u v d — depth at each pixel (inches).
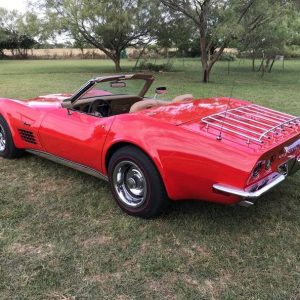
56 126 167.0
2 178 181.2
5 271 112.0
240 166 114.7
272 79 807.1
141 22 1003.9
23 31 990.4
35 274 110.8
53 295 102.3
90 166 159.0
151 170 131.9
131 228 136.6
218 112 148.7
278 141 125.7
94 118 155.8
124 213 146.9
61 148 167.3
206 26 719.7
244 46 844.0
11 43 2026.3
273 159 127.8
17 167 195.0
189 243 127.6
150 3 905.5
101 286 106.0
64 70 1070.4
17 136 191.9
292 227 138.7
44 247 124.6
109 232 134.1
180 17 971.3
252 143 122.3
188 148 123.3
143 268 114.0
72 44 1126.4
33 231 134.1
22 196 161.9
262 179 124.1
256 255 121.0
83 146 154.7
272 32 823.1
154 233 133.3
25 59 1991.9
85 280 108.5
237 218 144.1
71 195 163.2
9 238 129.3
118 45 1053.8
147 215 139.4
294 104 420.8
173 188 129.5
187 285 106.6
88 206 152.9
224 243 127.6
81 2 922.1
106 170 151.7
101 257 119.3
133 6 954.1
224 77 856.9
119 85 175.8
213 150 119.9
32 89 554.9
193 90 575.2
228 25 653.9
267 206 154.6
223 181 118.2
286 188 173.0
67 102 165.0
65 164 174.2
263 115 150.8
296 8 733.9
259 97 489.4
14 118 189.6
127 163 138.8
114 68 1193.4
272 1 695.7
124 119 142.6
